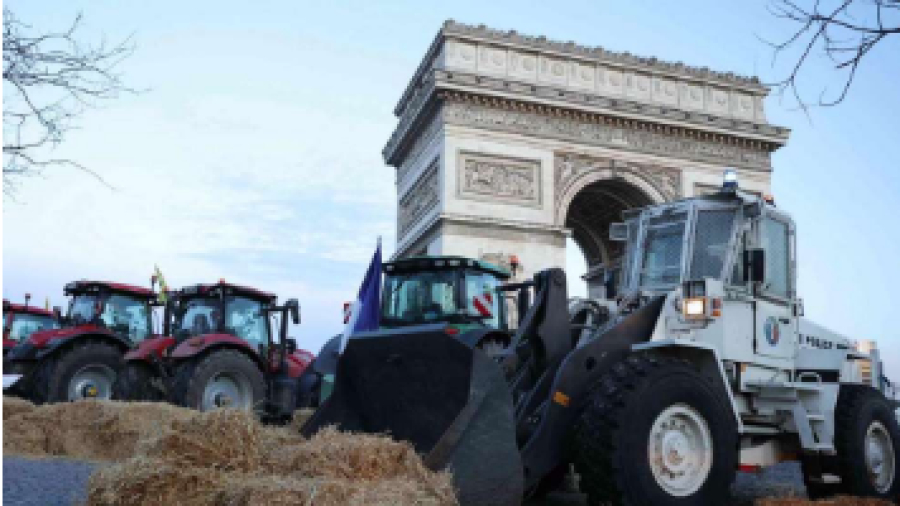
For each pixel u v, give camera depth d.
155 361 20.62
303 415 17.94
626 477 8.47
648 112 48.97
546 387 9.52
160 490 7.23
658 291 11.05
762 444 10.93
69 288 24.39
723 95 52.41
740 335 10.74
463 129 45.44
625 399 8.70
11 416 16.48
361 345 9.27
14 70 7.86
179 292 22.75
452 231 43.88
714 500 9.12
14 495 10.16
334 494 6.82
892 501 11.08
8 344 27.00
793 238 12.21
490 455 8.12
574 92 47.28
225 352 19.94
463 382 8.46
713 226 11.22
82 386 20.95
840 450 11.02
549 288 10.02
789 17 7.08
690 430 9.22
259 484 7.04
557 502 11.02
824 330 12.52
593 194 52.03
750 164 51.69
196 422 7.84
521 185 45.91
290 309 22.33
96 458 15.52
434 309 19.17
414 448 8.62
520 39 47.81
